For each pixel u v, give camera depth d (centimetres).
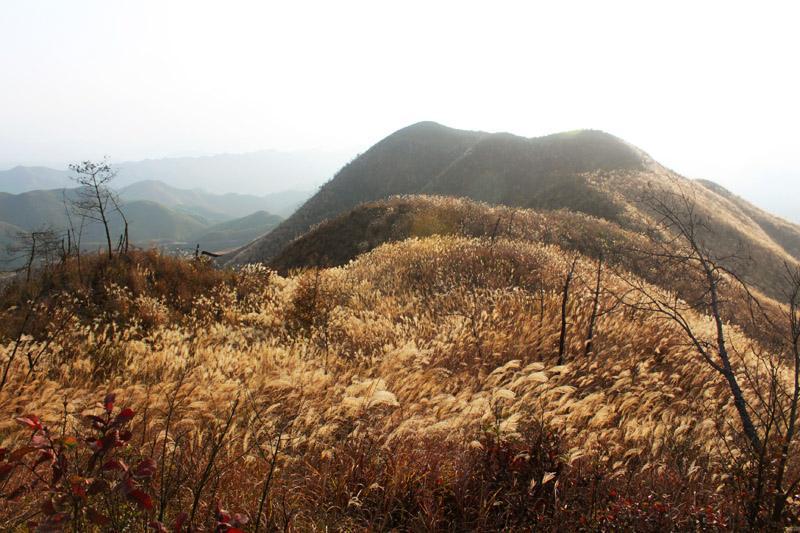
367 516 399
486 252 1634
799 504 384
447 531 376
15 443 419
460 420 491
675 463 507
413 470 421
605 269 1544
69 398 596
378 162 9250
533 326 949
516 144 7562
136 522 296
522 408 576
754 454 448
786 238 5881
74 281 1362
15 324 1049
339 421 555
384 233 3106
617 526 364
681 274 1731
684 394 725
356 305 1338
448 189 7319
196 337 1028
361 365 804
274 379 616
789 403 591
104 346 866
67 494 222
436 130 9869
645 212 4156
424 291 1410
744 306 1658
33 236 1745
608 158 6234
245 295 1566
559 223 2952
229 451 434
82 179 1658
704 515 380
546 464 418
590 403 572
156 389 582
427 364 807
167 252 1803
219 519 238
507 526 378
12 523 298
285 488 408
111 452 274
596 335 914
